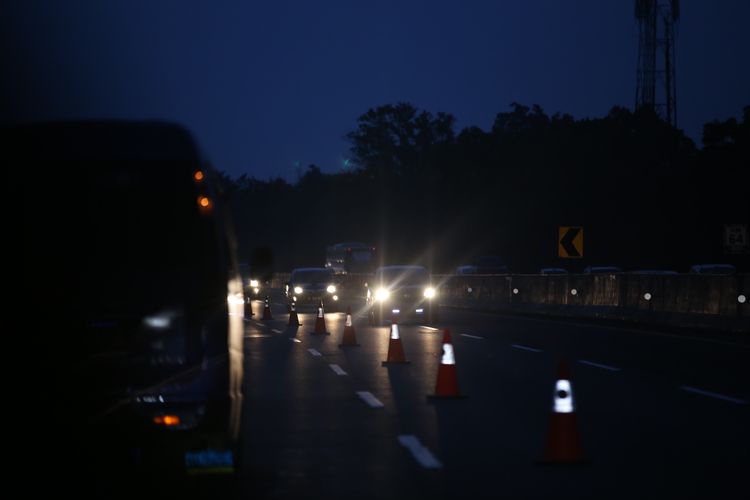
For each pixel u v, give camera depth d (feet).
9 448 72.84
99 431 73.00
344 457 97.04
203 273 75.10
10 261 74.33
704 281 264.72
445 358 139.13
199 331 74.33
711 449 100.73
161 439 73.51
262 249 103.86
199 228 75.56
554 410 93.97
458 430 111.96
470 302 434.71
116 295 74.13
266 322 345.72
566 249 347.15
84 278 74.23
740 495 80.69
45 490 82.89
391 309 313.73
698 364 181.68
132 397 73.20
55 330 73.41
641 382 155.12
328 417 121.70
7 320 73.41
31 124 76.13
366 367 181.27
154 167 75.97
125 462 74.74
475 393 143.33
